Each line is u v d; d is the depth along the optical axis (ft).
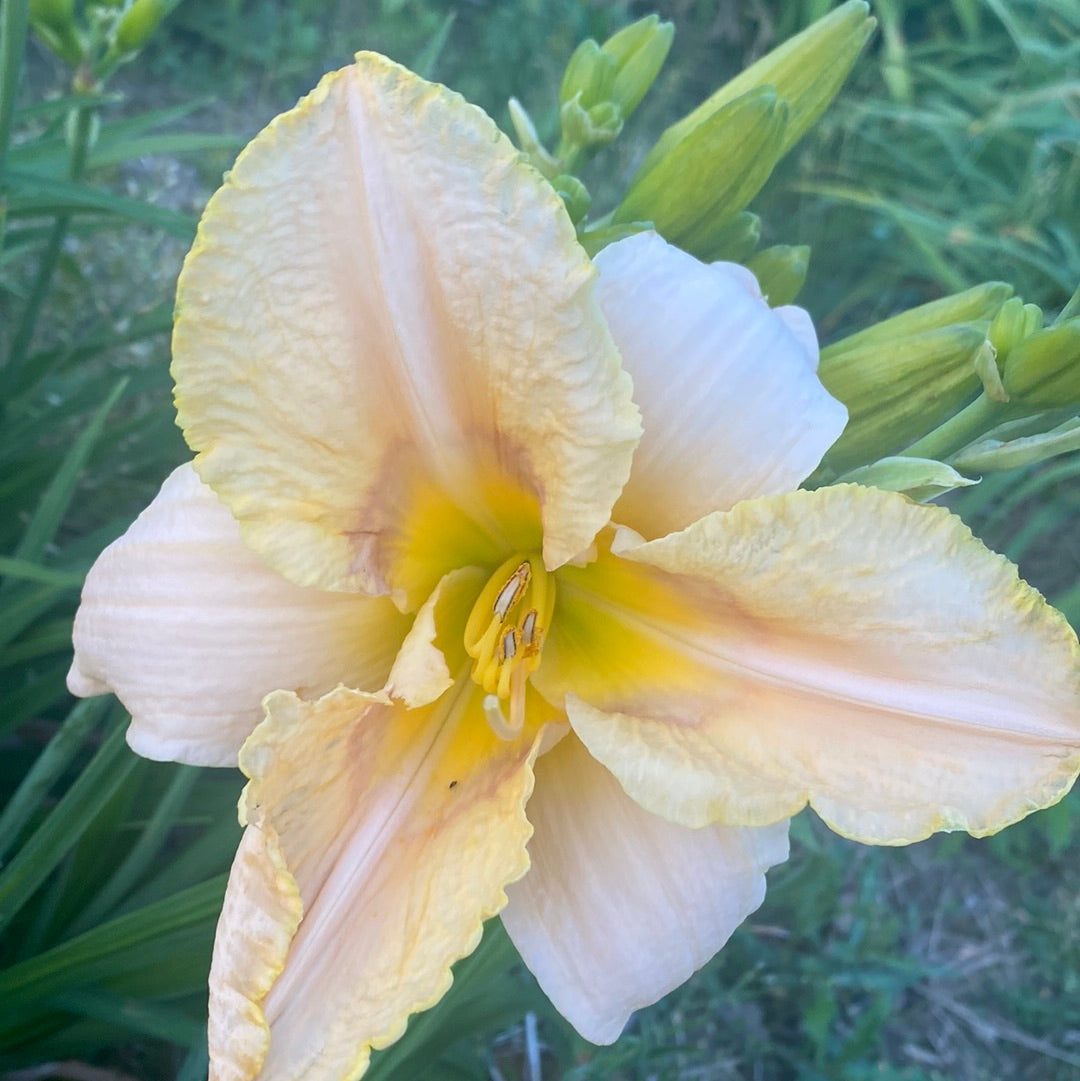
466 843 0.50
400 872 0.50
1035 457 0.63
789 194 1.83
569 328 0.43
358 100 0.42
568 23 1.98
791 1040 1.30
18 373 1.04
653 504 0.51
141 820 0.92
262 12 2.03
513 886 0.55
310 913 0.48
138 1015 0.78
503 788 0.52
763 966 1.25
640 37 0.79
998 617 0.46
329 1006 0.47
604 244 0.66
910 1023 1.39
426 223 0.43
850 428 0.67
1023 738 0.47
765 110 0.69
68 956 0.73
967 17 2.06
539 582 0.56
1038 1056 1.39
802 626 0.49
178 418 0.45
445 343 0.46
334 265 0.44
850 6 0.74
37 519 0.86
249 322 0.44
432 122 0.42
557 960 0.54
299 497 0.48
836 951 1.26
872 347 0.66
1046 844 1.49
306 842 0.48
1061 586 1.68
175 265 1.46
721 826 0.55
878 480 0.60
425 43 2.04
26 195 0.92
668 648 0.54
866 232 1.85
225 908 0.46
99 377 1.06
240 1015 0.45
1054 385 0.60
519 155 0.42
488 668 0.54
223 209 0.42
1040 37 1.99
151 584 0.52
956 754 0.48
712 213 0.72
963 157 1.88
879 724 0.49
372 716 0.51
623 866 0.55
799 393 0.50
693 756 0.51
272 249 0.43
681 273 0.50
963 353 0.64
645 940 0.55
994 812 0.47
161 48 1.99
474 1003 0.87
